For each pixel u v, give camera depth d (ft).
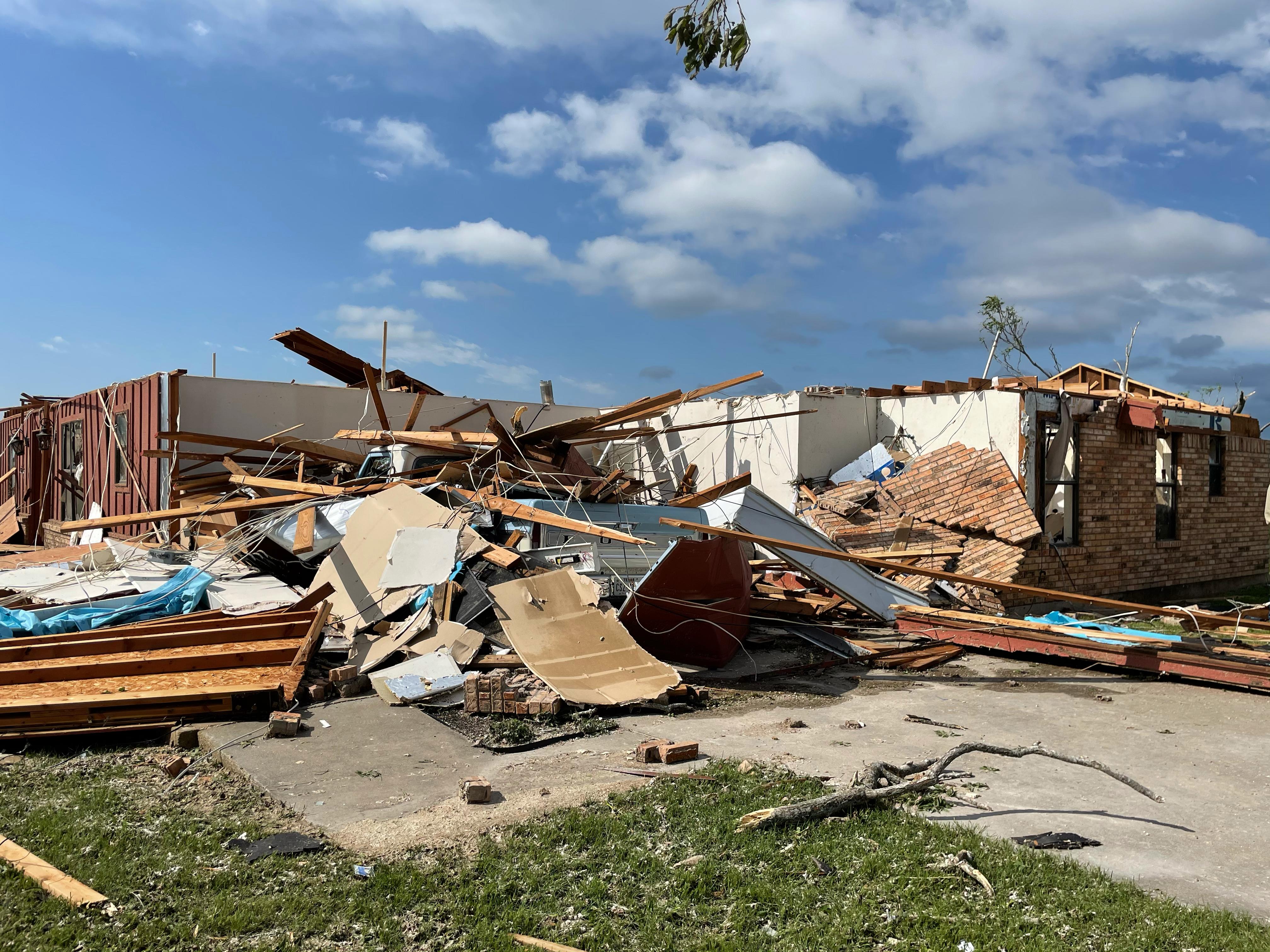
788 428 50.24
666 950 11.31
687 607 29.09
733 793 16.85
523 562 29.55
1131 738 21.71
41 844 14.12
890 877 13.29
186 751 20.12
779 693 26.71
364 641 27.53
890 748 20.72
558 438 45.73
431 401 53.42
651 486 42.24
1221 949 11.11
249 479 40.01
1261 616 35.83
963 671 30.48
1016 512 41.24
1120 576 45.93
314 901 12.40
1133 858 14.32
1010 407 43.04
